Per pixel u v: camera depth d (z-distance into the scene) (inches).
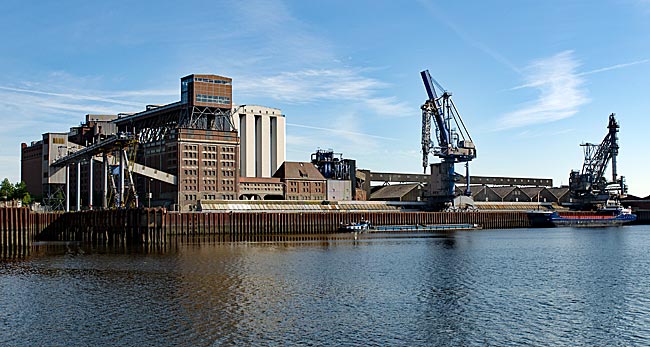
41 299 2532.0
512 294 2760.8
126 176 7701.8
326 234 6801.2
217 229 6673.2
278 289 2800.2
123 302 2474.2
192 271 3361.2
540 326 2176.4
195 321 2167.8
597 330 2130.9
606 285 3034.0
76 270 3390.7
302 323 2162.9
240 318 2218.3
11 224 4741.6
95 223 5772.6
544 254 4564.5
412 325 2165.4
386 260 3996.1
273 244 5285.4
